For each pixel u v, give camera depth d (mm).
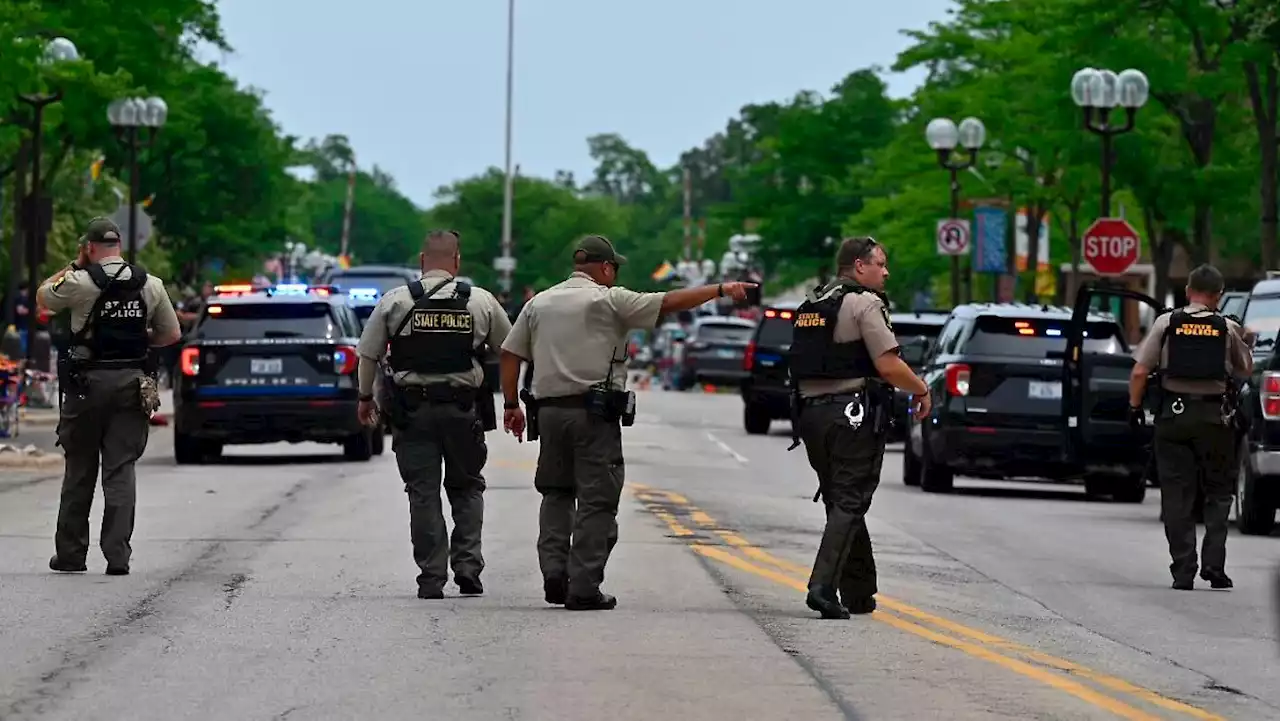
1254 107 114375
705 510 63594
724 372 183750
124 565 44188
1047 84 130000
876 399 37969
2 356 98000
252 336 81000
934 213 169000
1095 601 43750
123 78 120625
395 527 55344
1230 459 46312
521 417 40094
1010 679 31906
